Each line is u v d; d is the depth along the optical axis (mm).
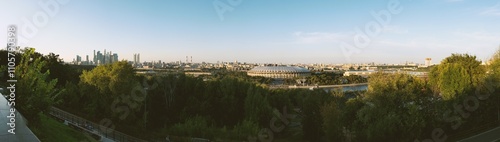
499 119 49969
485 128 47969
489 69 56562
